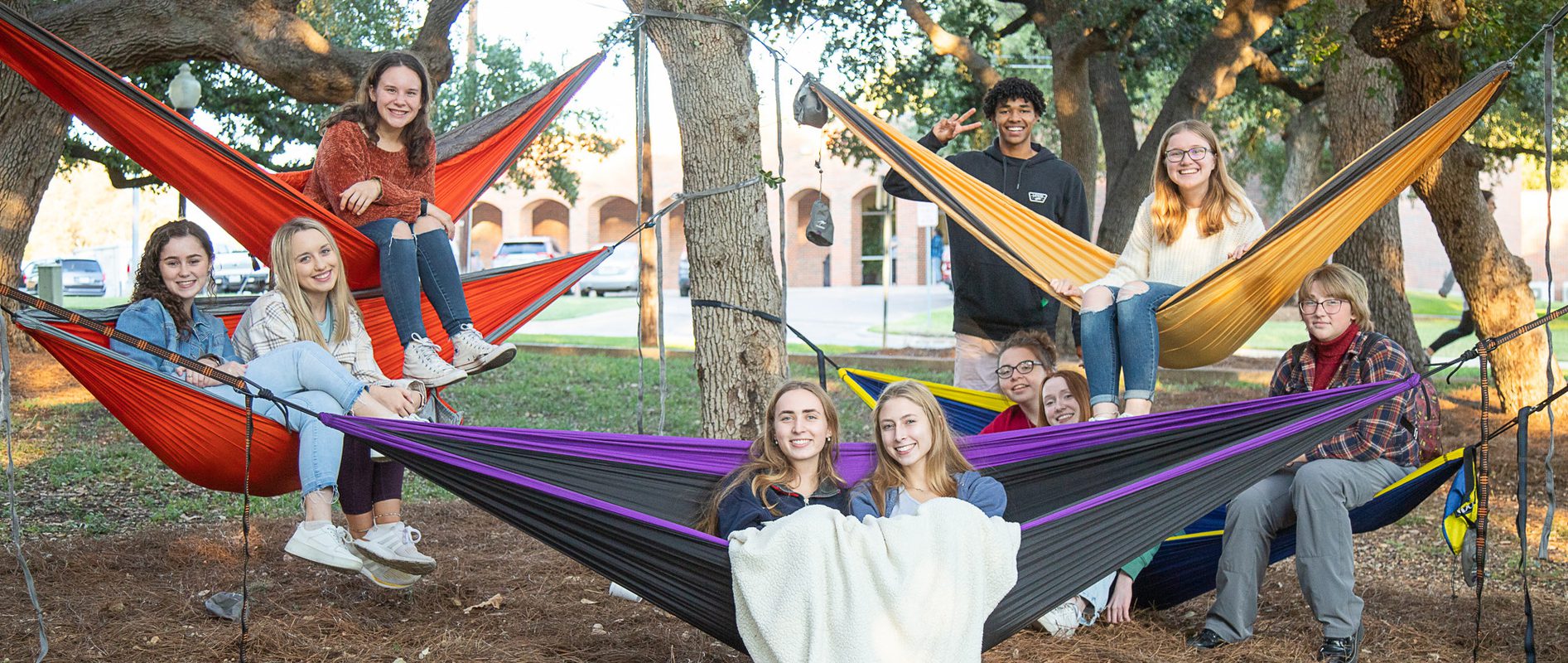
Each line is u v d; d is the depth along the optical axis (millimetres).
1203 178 4559
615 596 4996
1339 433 4211
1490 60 7367
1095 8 11203
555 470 3693
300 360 3990
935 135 5910
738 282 5566
